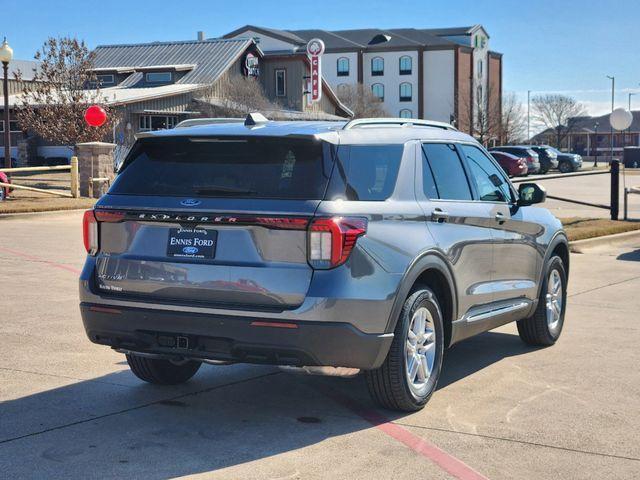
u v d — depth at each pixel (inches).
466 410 224.5
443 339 231.1
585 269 508.4
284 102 2297.0
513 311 272.7
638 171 2281.0
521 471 180.7
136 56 2204.7
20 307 353.4
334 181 198.7
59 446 192.2
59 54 1300.4
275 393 239.9
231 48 2150.6
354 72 4106.8
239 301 197.2
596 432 207.2
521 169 1902.1
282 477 175.0
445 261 227.0
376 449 193.0
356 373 203.5
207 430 205.5
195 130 211.3
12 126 1815.9
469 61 4160.9
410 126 237.8
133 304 206.2
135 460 183.9
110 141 1640.0
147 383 247.9
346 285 193.3
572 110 4879.4
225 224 198.1
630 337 319.9
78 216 805.2
